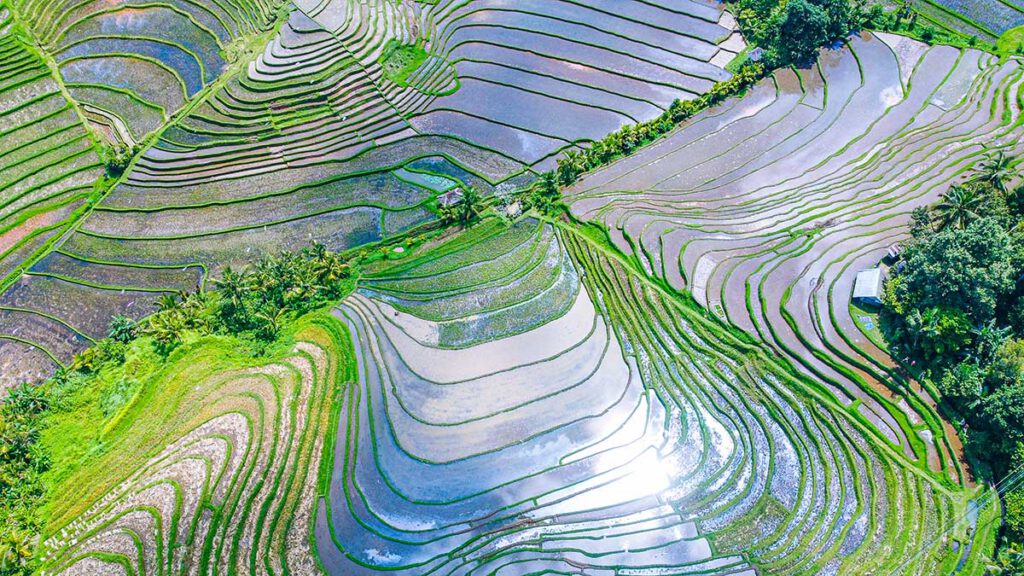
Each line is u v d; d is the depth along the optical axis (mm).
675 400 44125
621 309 48344
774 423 43062
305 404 44969
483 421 43875
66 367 47656
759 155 56531
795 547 38469
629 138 57281
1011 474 38906
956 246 42562
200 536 39781
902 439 41438
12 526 39875
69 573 38656
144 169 57688
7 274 52750
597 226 52781
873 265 48156
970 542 37500
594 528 39656
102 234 54562
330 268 49844
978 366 42094
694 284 48812
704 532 39281
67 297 51406
